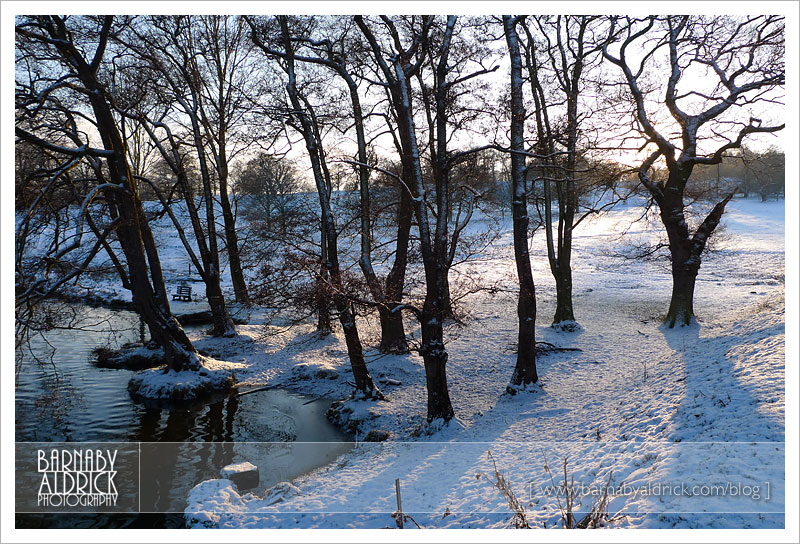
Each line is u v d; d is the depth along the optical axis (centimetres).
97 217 1881
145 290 1750
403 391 1645
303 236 1703
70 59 1641
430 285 1345
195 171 2825
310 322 2459
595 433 1084
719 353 1323
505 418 1341
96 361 2069
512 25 1461
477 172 2089
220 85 2527
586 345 2011
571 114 1964
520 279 1517
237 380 1842
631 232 5816
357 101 1953
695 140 2009
